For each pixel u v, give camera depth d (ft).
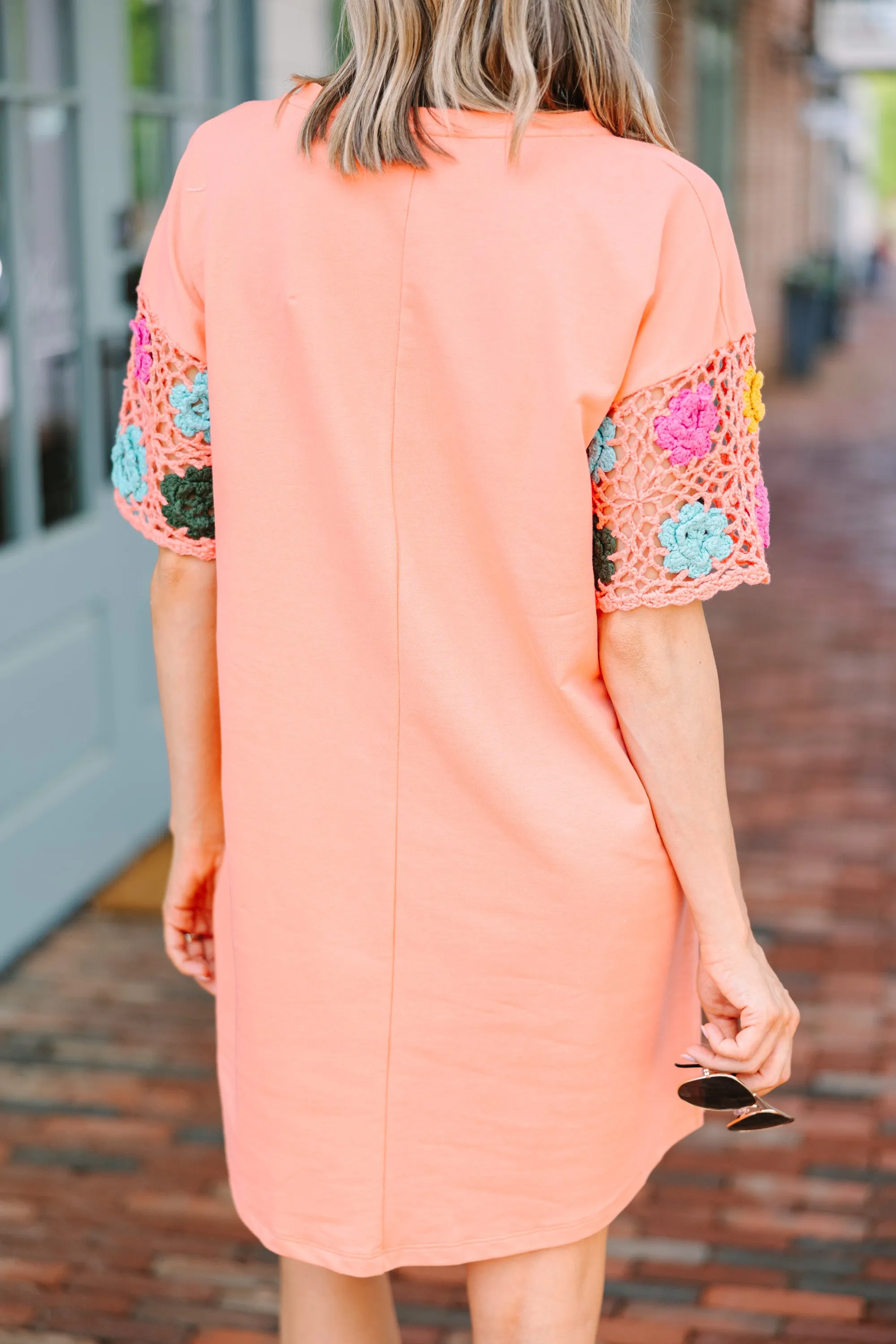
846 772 15.21
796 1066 9.61
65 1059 9.74
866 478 33.19
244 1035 4.48
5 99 10.33
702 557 3.87
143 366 4.33
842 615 21.89
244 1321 7.33
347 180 3.85
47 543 11.16
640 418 3.79
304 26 15.55
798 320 51.08
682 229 3.75
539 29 3.76
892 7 70.95
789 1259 7.77
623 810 4.09
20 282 10.68
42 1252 7.81
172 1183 8.45
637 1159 4.50
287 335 3.96
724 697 17.97
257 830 4.28
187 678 4.60
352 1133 4.35
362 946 4.21
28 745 11.05
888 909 11.92
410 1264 4.46
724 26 42.29
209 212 4.05
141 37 12.25
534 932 4.11
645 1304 7.42
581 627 3.94
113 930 11.57
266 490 4.09
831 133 66.08
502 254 3.73
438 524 3.93
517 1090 4.25
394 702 4.04
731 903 4.15
